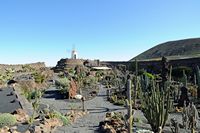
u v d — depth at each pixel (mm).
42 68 85500
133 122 21578
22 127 18562
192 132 17531
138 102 34281
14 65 81062
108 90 45750
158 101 17797
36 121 20734
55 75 70750
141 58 137875
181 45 131250
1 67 75625
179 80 53562
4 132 16672
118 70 85188
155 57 129625
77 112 29266
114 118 23500
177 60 69375
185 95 33250
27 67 82625
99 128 20953
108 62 104250
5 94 36000
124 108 34125
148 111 18109
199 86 36000
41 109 27594
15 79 49531
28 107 28188
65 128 20781
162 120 17672
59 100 39281
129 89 12320
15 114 22641
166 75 36250
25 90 41031
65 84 44250
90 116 28156
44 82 54625
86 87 52719
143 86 35031
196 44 124000
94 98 43531
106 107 35031
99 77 70250
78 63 96125
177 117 26859
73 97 41188
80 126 21875
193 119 17578
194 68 65000
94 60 98875
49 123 20203
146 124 22422
